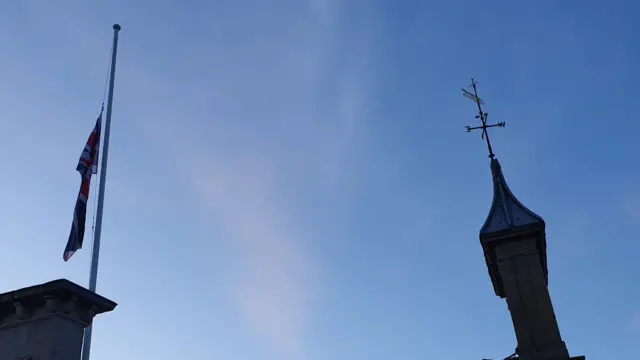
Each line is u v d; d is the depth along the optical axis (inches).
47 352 519.2
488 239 735.1
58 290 539.2
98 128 785.6
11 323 550.3
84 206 722.8
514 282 708.0
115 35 881.5
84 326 557.9
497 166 817.5
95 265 695.1
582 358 647.8
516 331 677.3
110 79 842.8
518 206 767.1
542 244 741.9
